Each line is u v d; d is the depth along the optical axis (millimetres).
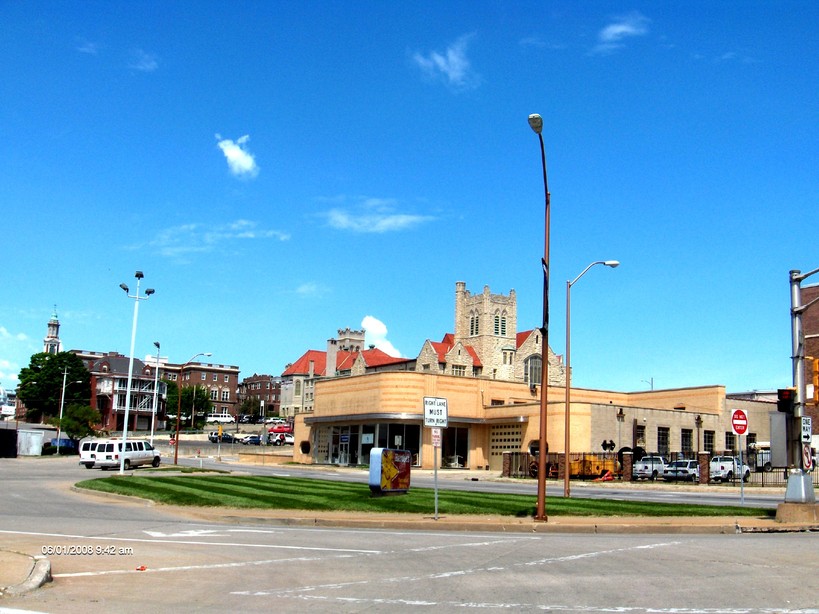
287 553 14617
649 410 62250
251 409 166375
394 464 26469
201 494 26875
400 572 12492
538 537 17812
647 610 9578
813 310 62844
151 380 139375
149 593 10695
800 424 20859
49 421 96750
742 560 13570
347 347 156500
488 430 65875
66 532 17688
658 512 22422
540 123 20391
